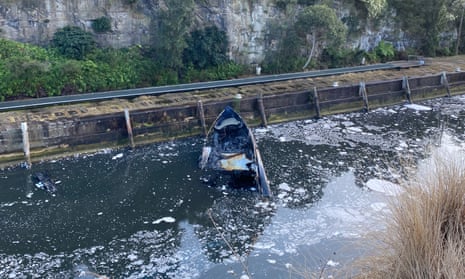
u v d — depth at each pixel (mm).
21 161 12312
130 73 16797
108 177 11844
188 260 8602
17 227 9453
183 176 12000
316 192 11266
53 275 8055
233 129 13172
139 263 8477
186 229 9633
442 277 2756
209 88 17234
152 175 12031
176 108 14602
